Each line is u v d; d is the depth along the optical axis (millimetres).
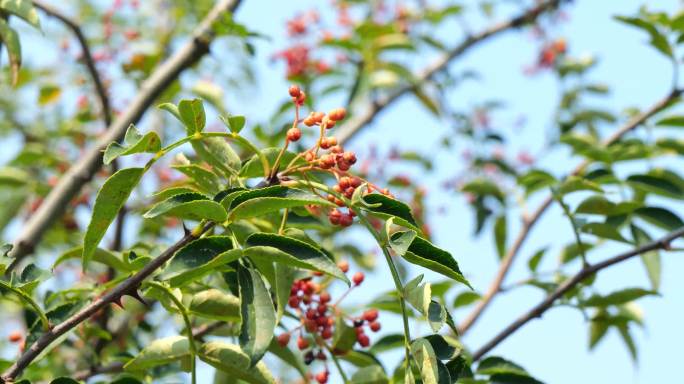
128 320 1241
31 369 1133
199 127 929
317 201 906
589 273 1135
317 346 1046
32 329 973
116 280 1024
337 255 1547
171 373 1065
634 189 1180
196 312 953
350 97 1596
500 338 1141
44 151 1530
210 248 910
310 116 945
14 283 932
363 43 1586
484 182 1456
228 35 1305
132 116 1266
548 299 1142
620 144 1287
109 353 1229
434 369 902
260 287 903
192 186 1024
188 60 1312
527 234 1371
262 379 944
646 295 1129
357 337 1029
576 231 1129
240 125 935
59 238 1559
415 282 910
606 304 1134
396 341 1100
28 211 1541
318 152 952
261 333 892
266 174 943
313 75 1763
